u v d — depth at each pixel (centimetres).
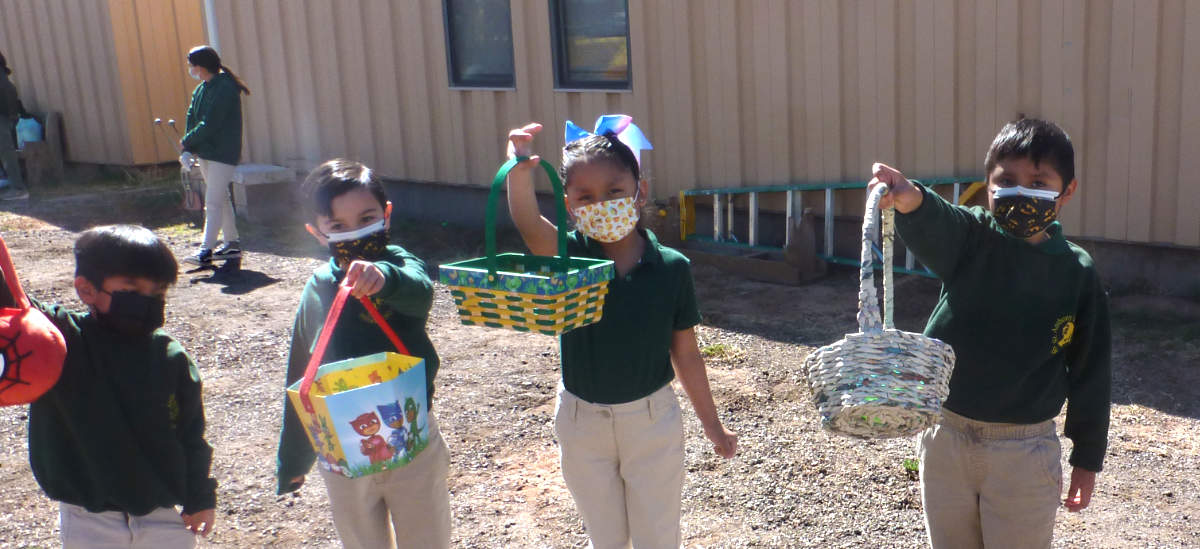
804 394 519
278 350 631
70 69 1434
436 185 1023
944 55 679
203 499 271
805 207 773
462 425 496
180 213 1152
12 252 955
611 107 866
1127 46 610
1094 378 262
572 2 878
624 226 260
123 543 256
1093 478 267
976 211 260
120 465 252
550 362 588
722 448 293
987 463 257
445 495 286
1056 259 253
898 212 245
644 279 270
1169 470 426
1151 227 625
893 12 695
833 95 737
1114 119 625
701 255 791
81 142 1455
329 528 399
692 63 807
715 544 374
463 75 976
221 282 812
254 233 1023
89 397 248
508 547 379
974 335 255
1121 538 373
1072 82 634
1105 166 636
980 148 677
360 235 264
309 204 267
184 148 819
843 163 744
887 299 232
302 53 1099
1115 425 472
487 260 233
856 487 415
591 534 290
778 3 749
